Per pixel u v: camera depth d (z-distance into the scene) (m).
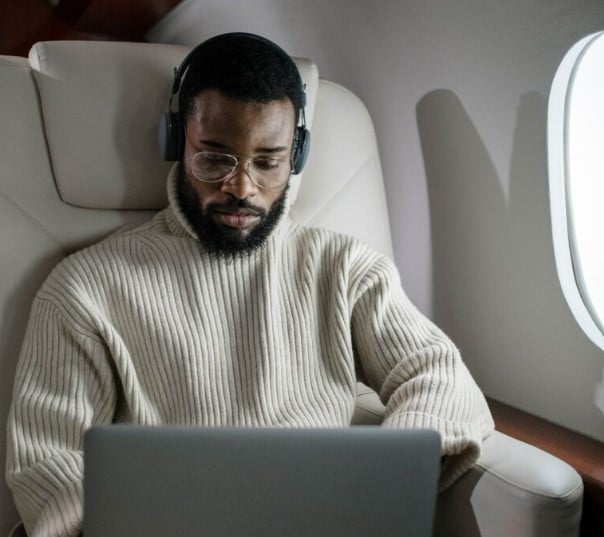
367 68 1.54
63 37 1.98
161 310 1.13
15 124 1.18
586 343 1.23
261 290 1.17
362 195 1.39
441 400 1.09
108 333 1.09
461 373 1.17
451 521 1.08
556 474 1.00
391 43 1.47
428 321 1.25
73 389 1.07
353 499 0.76
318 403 1.17
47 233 1.20
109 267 1.14
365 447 0.75
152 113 1.23
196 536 0.75
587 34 1.09
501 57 1.25
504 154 1.29
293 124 1.14
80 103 1.19
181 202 1.17
